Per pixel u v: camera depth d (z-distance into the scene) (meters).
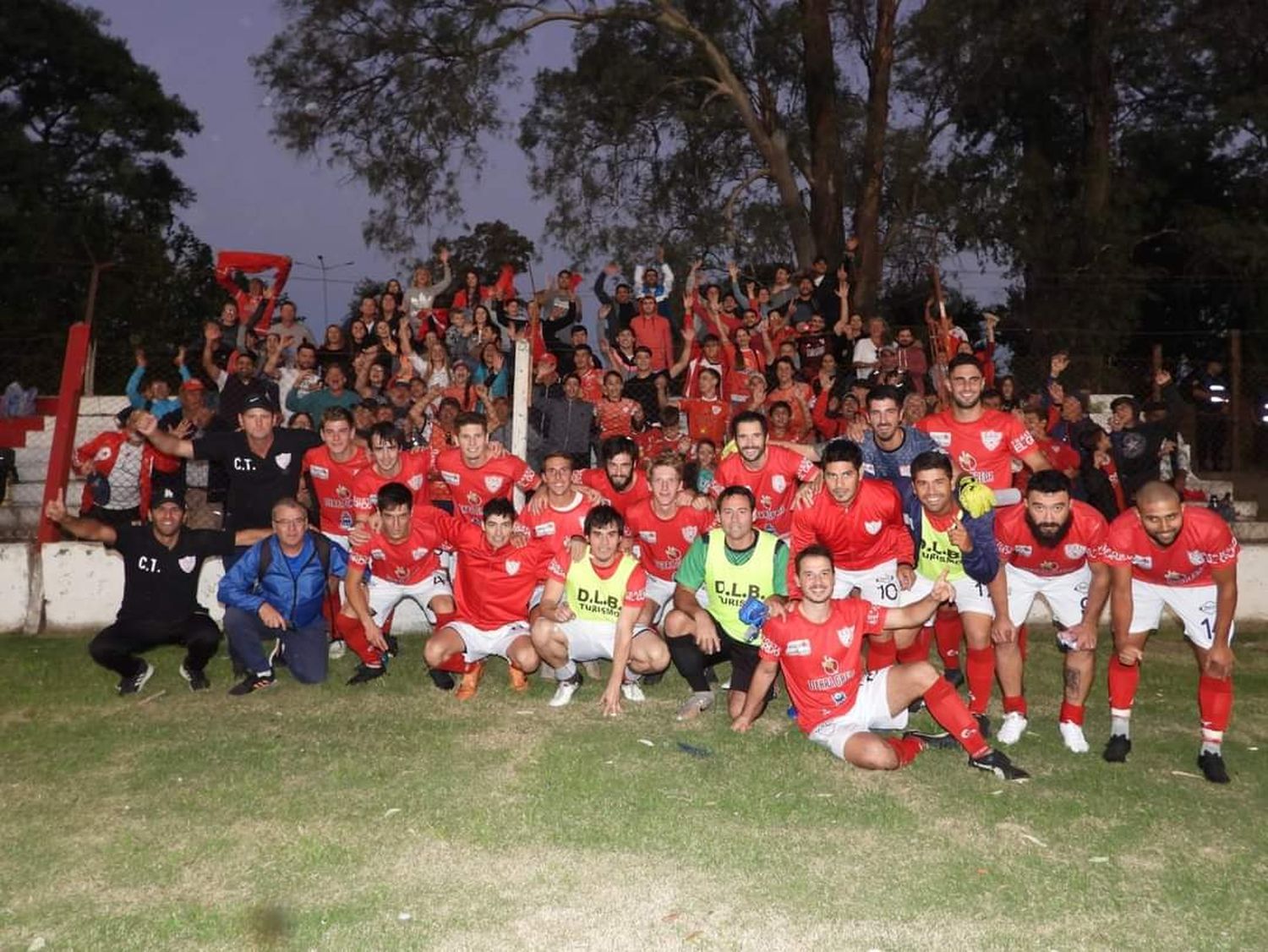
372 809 5.44
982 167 23.28
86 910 4.46
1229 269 24.59
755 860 4.90
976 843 5.11
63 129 31.17
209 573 9.39
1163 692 7.77
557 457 7.42
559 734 6.63
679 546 7.66
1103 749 6.50
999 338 23.12
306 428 10.01
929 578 6.96
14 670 8.12
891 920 4.39
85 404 15.06
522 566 7.37
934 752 6.36
